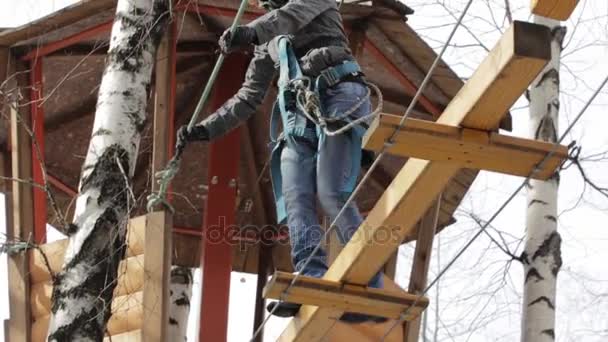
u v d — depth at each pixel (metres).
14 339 9.73
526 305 10.86
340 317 7.48
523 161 6.25
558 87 11.46
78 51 10.55
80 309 8.15
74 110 11.42
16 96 9.60
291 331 7.66
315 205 7.33
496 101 5.88
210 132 7.66
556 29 11.67
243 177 12.20
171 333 13.34
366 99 7.01
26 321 9.75
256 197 12.32
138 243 9.16
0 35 10.13
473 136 6.14
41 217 10.23
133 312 9.02
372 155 7.59
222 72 10.87
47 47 10.23
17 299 9.80
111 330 9.05
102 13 9.88
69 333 8.10
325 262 7.37
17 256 9.88
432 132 6.09
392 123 6.09
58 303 8.21
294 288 7.11
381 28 10.08
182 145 7.66
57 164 11.88
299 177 7.29
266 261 12.46
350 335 9.20
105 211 8.37
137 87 8.73
